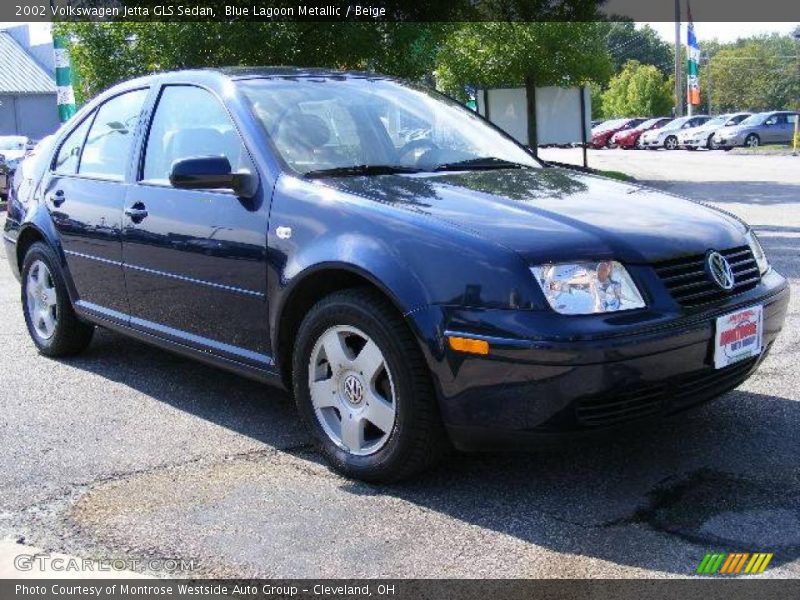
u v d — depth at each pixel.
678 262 3.35
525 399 3.08
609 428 3.15
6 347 5.85
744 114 38.31
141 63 14.20
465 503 3.36
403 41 13.74
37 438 4.17
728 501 3.31
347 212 3.54
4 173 18.08
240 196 3.94
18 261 5.75
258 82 4.38
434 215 3.40
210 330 4.18
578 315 3.08
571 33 18.47
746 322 3.46
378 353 3.40
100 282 4.87
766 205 14.04
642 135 42.06
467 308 3.14
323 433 3.69
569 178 4.20
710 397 3.44
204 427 4.29
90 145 5.15
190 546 3.07
